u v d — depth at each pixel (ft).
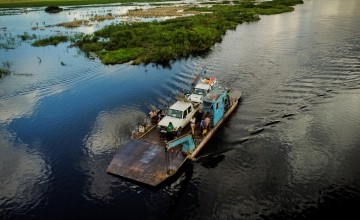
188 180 76.23
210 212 66.39
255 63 159.84
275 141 91.04
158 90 131.95
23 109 120.47
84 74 159.22
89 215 66.85
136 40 217.56
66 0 583.17
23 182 78.54
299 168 78.84
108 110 115.44
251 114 107.34
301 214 64.80
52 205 70.28
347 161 80.38
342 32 215.92
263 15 321.93
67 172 81.51
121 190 73.26
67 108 119.34
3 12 437.58
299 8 361.51
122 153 83.46
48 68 171.01
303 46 186.19
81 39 239.50
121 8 456.45
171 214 66.18
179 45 195.42
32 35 263.49
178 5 460.96
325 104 111.04
